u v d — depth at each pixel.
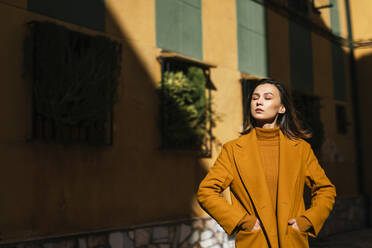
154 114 6.10
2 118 4.34
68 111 4.69
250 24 8.39
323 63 10.93
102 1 5.51
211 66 6.94
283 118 2.33
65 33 4.71
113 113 5.49
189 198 6.56
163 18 6.42
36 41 4.59
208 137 6.95
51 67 4.54
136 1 6.01
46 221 4.62
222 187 2.24
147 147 5.94
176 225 6.17
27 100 4.56
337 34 11.75
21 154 4.46
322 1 11.15
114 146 5.47
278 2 9.33
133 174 5.70
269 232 2.07
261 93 2.25
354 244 8.84
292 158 2.19
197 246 6.48
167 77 6.21
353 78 12.12
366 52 12.09
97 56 5.06
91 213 5.11
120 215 5.46
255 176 2.16
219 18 7.58
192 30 6.96
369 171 11.80
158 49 6.25
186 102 6.49
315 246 8.66
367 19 12.05
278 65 9.12
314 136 9.46
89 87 4.89
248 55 8.22
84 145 5.09
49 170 4.70
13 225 4.34
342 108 11.60
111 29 5.60
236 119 7.67
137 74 5.90
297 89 9.69
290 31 9.70
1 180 4.28
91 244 5.00
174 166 6.35
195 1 7.08
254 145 2.21
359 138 11.95
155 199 5.99
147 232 5.72
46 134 4.69
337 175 10.88
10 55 4.45
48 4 4.86
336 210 10.49
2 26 4.41
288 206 2.11
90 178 5.13
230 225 2.09
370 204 11.66
